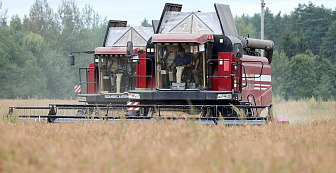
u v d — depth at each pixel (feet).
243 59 266.57
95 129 134.92
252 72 278.26
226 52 217.56
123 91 286.05
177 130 129.08
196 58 211.82
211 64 215.92
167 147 96.84
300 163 79.56
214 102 211.41
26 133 130.41
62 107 205.67
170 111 209.67
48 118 191.31
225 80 214.48
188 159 79.36
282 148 94.73
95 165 75.05
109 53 283.59
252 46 304.71
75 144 103.24
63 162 75.51
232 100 209.67
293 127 150.82
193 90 210.59
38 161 82.84
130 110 212.43
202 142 104.63
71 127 142.41
